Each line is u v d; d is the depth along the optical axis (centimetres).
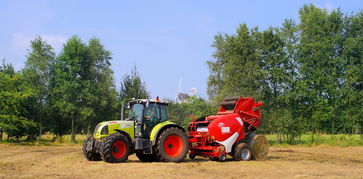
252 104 1571
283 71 2775
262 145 1499
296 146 2702
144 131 1364
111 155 1253
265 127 2839
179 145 1355
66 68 3109
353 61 2841
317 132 2928
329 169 1169
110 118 3238
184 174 1016
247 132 1540
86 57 3178
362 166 1294
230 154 1477
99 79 3259
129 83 3128
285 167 1213
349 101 2783
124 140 1288
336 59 2800
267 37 2842
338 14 2906
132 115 1417
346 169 1175
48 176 964
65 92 2969
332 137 2866
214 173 1052
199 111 3212
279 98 2794
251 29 2939
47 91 3080
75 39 3131
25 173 1027
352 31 2939
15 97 2753
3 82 2864
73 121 3098
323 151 2148
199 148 1451
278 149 2327
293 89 2812
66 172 1044
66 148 2316
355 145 2712
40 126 3006
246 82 2852
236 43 2889
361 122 2844
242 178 955
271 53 2839
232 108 1555
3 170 1095
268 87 2838
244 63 2898
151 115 1395
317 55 2786
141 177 945
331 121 2873
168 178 931
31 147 2392
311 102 2842
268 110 2855
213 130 1410
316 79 2792
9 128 2748
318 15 2938
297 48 2845
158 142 1321
